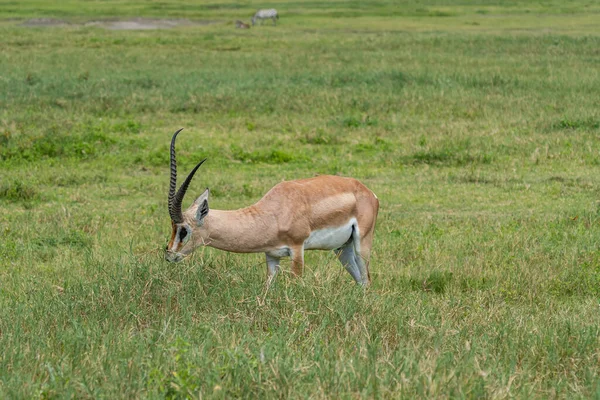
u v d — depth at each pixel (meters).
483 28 56.50
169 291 9.72
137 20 63.44
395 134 23.97
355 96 28.70
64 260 12.73
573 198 17.47
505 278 12.05
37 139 21.88
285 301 9.52
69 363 7.80
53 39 46.91
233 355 7.59
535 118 25.56
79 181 19.05
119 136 23.34
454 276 12.16
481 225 15.16
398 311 9.54
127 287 9.88
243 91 29.41
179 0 84.81
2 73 32.88
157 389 7.11
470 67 35.50
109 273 10.61
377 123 25.25
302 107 27.20
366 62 37.31
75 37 48.19
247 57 39.06
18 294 10.75
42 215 15.96
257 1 84.81
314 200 10.71
